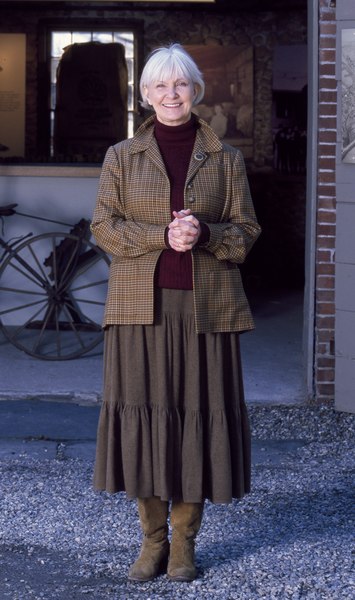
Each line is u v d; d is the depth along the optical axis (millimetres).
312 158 6430
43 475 5180
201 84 3713
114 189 3744
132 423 3637
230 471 3670
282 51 12398
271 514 4578
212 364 3674
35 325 8469
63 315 8477
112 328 3691
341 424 6184
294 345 8305
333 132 6324
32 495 4848
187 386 3650
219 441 3662
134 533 4355
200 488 3645
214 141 3740
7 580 3871
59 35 12734
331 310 6496
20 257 8281
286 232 12492
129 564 4004
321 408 6469
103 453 3719
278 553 4094
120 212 3760
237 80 12500
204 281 3646
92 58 12500
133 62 12695
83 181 8352
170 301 3637
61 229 8391
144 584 3799
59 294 7660
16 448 5676
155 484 3658
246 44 12461
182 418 3666
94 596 3713
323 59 6285
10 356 7684
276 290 11891
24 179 8367
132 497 3643
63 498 4809
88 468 5324
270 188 12523
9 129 12797
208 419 3676
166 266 3631
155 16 12555
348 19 6043
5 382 6973
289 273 12523
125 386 3674
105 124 12578
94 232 3744
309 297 6574
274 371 7359
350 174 6129
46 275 8398
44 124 12781
